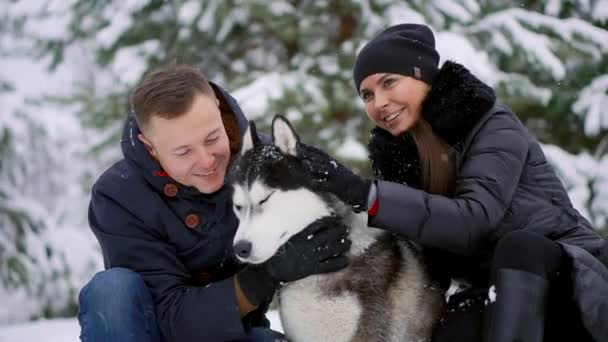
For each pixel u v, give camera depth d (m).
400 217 2.11
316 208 2.20
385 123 2.53
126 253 2.27
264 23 6.03
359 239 2.26
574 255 2.04
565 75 5.80
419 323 2.34
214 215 2.36
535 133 6.44
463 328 2.23
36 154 6.84
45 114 6.16
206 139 2.20
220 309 2.12
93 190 2.38
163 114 2.12
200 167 2.21
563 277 2.10
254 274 2.14
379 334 2.21
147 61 6.01
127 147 2.36
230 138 2.56
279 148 2.23
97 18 6.23
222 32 5.91
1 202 6.27
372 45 2.49
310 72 5.86
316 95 5.55
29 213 6.38
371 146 2.60
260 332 2.39
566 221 2.28
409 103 2.45
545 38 5.62
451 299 2.44
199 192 2.33
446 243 2.13
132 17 6.05
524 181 2.29
